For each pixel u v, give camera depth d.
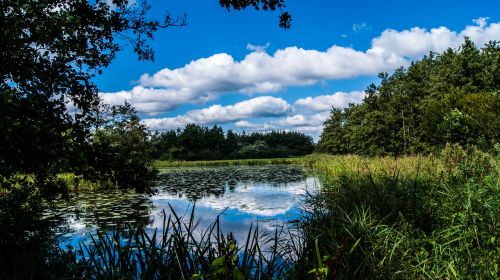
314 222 6.71
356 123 37.09
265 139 88.62
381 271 4.11
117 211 11.09
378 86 31.23
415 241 4.68
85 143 4.55
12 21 3.48
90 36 5.25
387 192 6.94
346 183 9.03
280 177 24.75
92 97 4.86
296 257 5.49
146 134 19.81
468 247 4.39
